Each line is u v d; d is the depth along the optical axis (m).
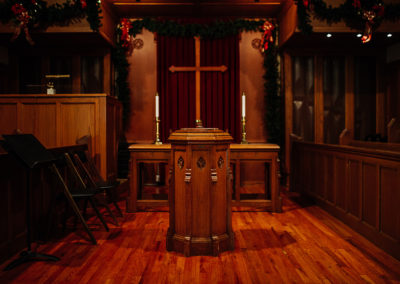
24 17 5.27
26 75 6.89
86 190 3.84
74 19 5.66
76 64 6.87
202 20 6.96
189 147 3.04
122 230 3.91
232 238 3.21
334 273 2.67
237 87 6.92
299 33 5.77
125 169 6.71
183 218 3.15
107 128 5.40
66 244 3.41
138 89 7.09
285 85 6.85
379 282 2.50
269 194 5.08
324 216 4.50
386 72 6.90
